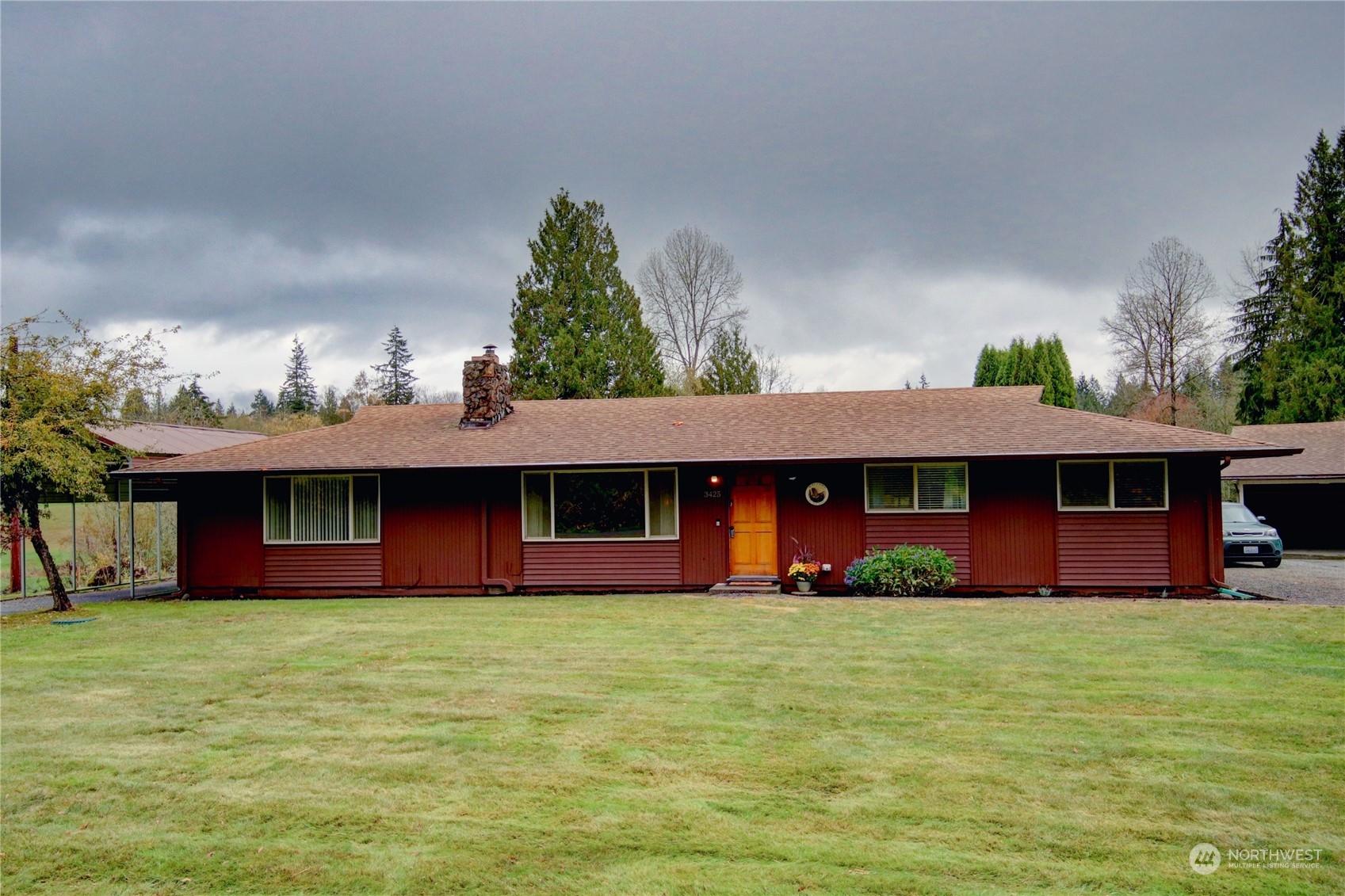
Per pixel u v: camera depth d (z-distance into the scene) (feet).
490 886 13.16
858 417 52.80
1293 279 109.29
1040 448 43.83
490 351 57.41
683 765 18.39
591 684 25.84
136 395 49.11
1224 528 59.47
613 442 50.52
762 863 13.75
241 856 14.52
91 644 34.45
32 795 17.44
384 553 50.72
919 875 13.23
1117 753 18.78
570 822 15.56
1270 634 32.14
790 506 48.65
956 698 23.50
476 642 33.22
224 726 22.08
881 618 37.42
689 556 49.06
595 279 98.32
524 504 50.11
